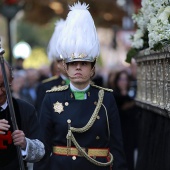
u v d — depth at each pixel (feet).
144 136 64.39
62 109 50.08
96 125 49.39
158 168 56.54
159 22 53.26
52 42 74.54
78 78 49.78
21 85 111.86
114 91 87.66
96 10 134.51
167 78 51.24
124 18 143.74
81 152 49.08
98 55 50.31
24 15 142.41
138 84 68.90
